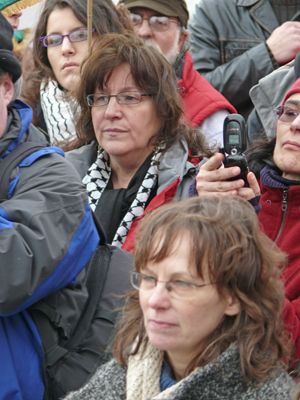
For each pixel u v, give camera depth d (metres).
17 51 11.34
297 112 7.89
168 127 8.46
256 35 11.59
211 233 5.33
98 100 8.46
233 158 7.33
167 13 10.43
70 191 6.80
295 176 7.96
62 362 6.67
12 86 7.24
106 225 8.34
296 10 11.55
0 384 6.51
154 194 8.31
